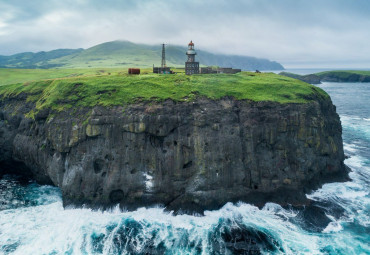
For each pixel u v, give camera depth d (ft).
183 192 176.65
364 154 276.41
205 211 171.22
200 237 149.59
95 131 181.47
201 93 203.41
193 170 178.91
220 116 189.78
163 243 144.77
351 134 350.84
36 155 208.95
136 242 145.18
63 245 142.61
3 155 234.17
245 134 189.57
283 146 193.26
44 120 209.46
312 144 199.52
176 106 188.34
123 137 180.34
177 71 372.79
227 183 179.63
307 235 152.46
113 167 177.68
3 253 136.15
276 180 187.62
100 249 140.15
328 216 168.55
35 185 209.15
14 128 234.99
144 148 178.91
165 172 177.47
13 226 157.28
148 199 174.60
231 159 182.80
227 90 212.23
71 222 161.89
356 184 206.80
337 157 218.79
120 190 176.65
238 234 152.15
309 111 206.08
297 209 175.01
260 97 206.08
